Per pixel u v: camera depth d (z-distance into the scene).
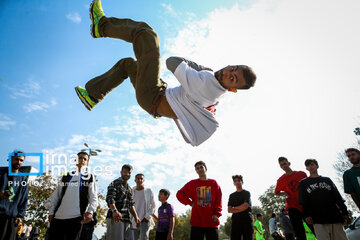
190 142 2.13
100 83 2.48
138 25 2.29
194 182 4.17
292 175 4.97
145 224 5.23
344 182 4.18
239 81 1.89
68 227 3.30
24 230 9.29
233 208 4.74
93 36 2.52
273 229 9.98
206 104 2.06
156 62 2.13
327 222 3.65
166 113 2.11
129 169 4.30
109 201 3.85
